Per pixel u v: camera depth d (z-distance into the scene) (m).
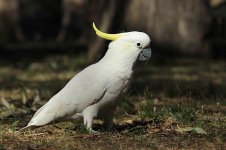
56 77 17.52
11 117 10.48
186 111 9.66
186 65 21.03
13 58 26.14
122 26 22.39
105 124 8.48
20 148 7.68
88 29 22.88
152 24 22.73
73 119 8.23
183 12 22.94
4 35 37.12
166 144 7.82
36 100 11.77
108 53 8.02
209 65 20.81
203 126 8.92
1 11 37.19
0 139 8.20
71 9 41.81
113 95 7.95
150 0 22.70
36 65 22.09
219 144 7.84
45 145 7.78
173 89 13.48
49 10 44.69
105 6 22.38
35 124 8.05
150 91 13.75
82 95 7.95
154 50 22.81
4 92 14.80
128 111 10.82
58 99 8.05
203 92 13.31
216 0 27.58
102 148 7.56
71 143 7.83
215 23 23.75
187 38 23.00
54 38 44.28
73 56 25.45
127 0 22.48
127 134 8.29
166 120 9.48
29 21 44.53
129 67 7.89
